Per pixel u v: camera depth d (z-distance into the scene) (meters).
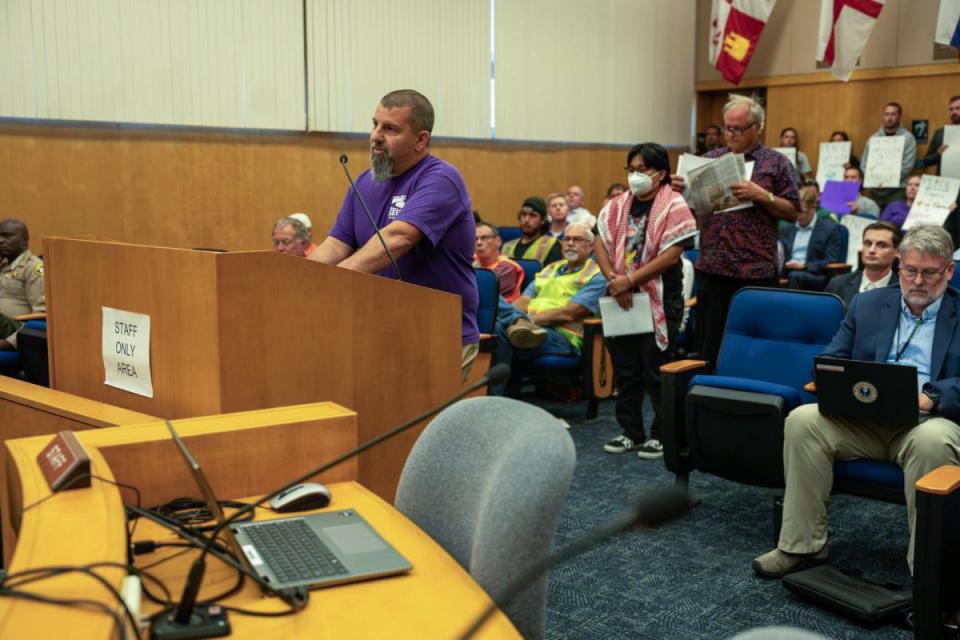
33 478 1.42
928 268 2.99
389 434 1.38
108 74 6.61
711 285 4.56
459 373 2.37
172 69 6.90
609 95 10.27
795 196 4.40
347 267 2.38
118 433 1.63
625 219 4.45
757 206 4.37
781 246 6.94
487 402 1.54
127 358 2.12
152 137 7.00
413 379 2.26
